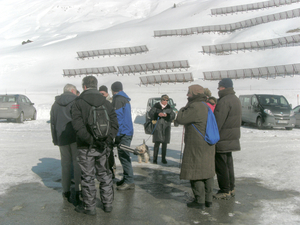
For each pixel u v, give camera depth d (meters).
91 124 3.65
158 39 81.38
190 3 125.06
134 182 5.44
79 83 58.66
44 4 159.62
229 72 50.81
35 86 56.62
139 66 62.31
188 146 4.11
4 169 6.13
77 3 155.25
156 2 147.75
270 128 15.88
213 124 4.09
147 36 85.06
